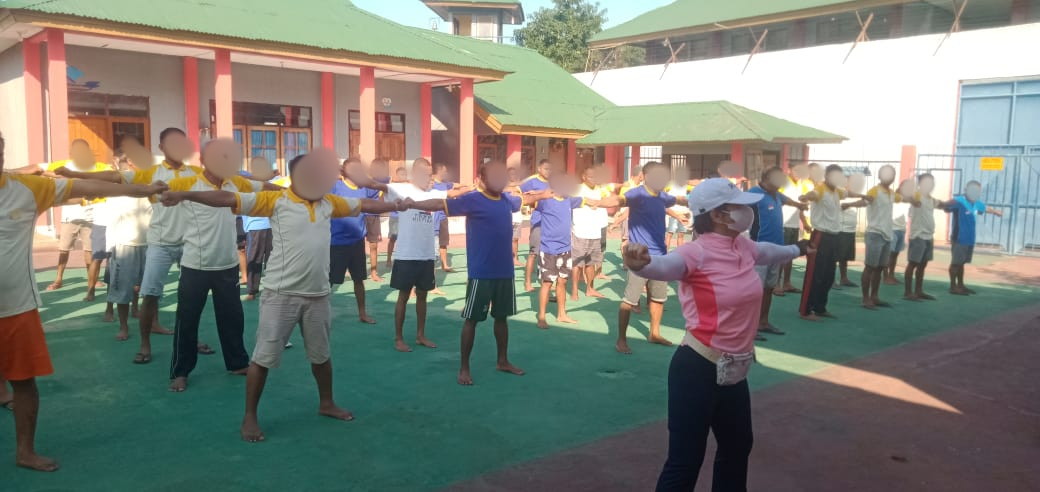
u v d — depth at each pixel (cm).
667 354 707
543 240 813
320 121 1809
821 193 889
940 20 2303
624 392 583
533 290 1070
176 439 461
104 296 913
